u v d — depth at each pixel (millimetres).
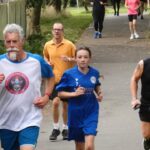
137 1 32188
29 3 28078
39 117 9023
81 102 10469
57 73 13469
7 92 8945
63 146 12781
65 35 34781
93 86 10539
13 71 8961
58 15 47750
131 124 14656
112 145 12766
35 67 9039
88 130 10328
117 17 50500
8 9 20922
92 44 30531
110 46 29562
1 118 9008
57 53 13555
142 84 10477
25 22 25141
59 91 10625
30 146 8812
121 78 21031
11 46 8898
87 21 45719
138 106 10320
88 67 10633
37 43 23453
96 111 10523
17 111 8953
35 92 9008
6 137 9039
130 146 12680
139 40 31688
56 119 13344
